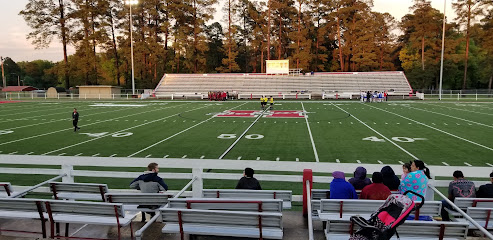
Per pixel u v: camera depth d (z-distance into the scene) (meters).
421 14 65.81
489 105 35.97
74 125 18.97
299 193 8.23
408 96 52.00
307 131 18.56
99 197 5.89
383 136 16.69
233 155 12.68
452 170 7.97
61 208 4.67
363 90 55.66
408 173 5.66
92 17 62.66
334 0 68.06
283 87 57.12
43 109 33.66
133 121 23.62
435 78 70.62
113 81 90.25
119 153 13.15
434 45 67.31
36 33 58.81
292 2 69.44
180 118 25.38
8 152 13.30
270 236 4.44
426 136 16.56
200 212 4.31
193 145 14.71
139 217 5.90
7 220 5.65
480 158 11.85
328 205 4.80
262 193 5.46
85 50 62.66
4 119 24.80
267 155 12.64
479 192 5.68
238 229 4.68
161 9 68.19
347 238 4.46
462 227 4.04
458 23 60.84
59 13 60.16
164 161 10.09
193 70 79.19
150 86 69.25
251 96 51.62
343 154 12.70
